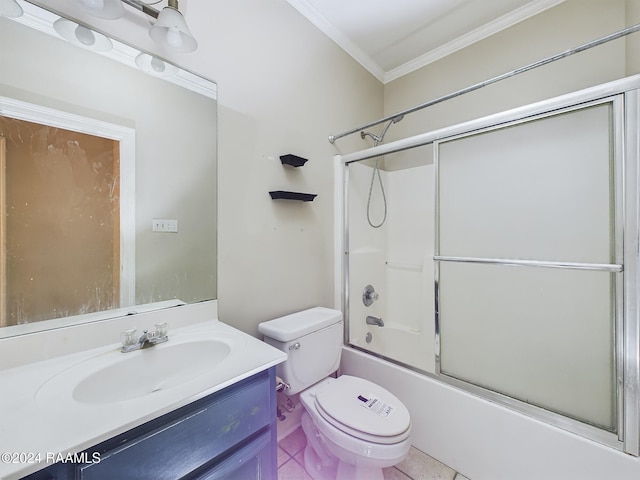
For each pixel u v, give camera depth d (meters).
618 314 1.04
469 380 1.43
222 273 1.32
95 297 0.98
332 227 1.95
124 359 0.89
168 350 0.98
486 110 2.00
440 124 2.22
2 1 0.83
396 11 1.81
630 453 1.00
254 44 1.45
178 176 1.18
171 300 1.16
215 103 1.29
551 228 1.21
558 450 1.11
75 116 0.94
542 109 1.19
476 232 1.42
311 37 1.79
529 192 1.26
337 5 1.74
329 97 1.93
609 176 1.07
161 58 1.13
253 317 1.45
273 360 0.87
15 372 0.79
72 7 0.94
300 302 1.71
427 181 2.29
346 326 1.98
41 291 0.88
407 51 2.21
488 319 1.38
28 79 0.86
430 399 1.46
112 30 1.02
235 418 0.78
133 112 1.07
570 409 1.15
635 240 1.00
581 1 1.65
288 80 1.63
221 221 1.32
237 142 1.38
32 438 0.53
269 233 1.53
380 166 2.43
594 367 1.11
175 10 0.99
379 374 1.68
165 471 0.65
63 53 0.92
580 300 1.14
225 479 0.76
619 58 1.55
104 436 0.55
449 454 1.38
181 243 1.19
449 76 2.17
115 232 1.03
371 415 1.13
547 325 1.22
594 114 1.09
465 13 1.84
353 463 1.08
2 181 0.82
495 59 1.96
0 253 0.81
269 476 0.88
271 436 0.89
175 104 1.17
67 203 0.93
